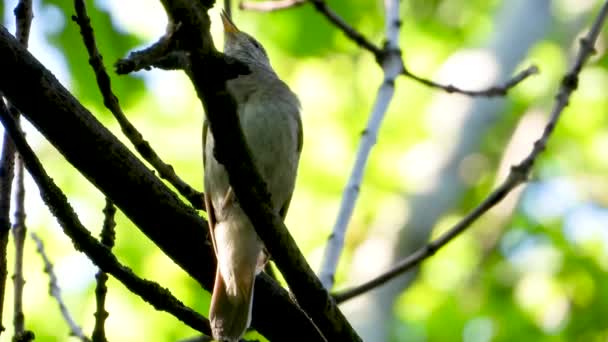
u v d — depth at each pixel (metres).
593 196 17.06
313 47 13.64
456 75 14.77
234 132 4.69
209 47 4.40
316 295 5.42
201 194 6.41
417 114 15.33
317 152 14.63
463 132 13.85
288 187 7.13
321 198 14.23
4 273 5.54
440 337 15.68
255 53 8.87
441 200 13.01
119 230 11.89
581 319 16.00
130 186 5.48
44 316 11.58
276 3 8.73
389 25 8.39
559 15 16.92
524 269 16.61
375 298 11.98
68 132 5.26
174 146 13.40
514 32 14.70
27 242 11.80
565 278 16.31
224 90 4.53
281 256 5.23
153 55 4.37
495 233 16.06
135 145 5.95
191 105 13.59
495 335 15.96
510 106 16.62
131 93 9.41
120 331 11.64
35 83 5.10
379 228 12.80
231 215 6.19
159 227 5.69
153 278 11.84
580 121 16.89
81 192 12.77
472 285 16.14
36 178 5.36
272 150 7.00
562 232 16.84
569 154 17.03
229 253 6.02
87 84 9.19
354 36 8.22
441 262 16.19
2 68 5.04
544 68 16.72
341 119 15.12
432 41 16.77
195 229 5.74
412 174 14.15
